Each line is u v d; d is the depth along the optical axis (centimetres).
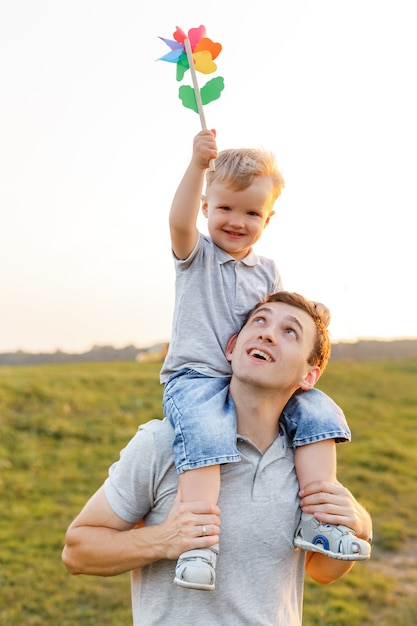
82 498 977
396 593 717
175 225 237
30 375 1606
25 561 760
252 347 221
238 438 221
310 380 237
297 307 231
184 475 212
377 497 1012
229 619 211
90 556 214
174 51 241
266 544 216
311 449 230
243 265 256
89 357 2430
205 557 202
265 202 254
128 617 649
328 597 702
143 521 229
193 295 244
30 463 1092
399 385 1788
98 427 1293
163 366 251
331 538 215
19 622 637
